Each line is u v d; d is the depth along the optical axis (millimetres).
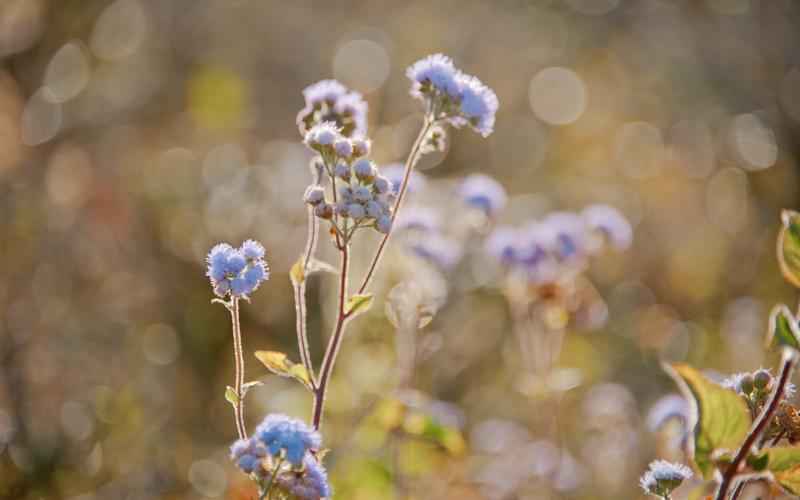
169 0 1468
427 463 796
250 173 1160
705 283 1271
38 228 1020
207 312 1006
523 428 947
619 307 1189
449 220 877
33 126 1162
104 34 1313
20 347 874
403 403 756
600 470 872
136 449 829
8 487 783
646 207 1438
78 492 793
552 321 863
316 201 599
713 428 551
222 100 1383
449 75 621
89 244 1045
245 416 892
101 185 1125
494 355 1025
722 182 1480
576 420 928
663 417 735
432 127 627
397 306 792
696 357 1079
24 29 1214
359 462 772
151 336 965
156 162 1215
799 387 688
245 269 587
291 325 1009
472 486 850
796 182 1455
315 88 648
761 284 1253
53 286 974
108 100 1283
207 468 829
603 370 1034
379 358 833
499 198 834
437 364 974
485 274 1011
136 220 1093
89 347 919
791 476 547
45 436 818
